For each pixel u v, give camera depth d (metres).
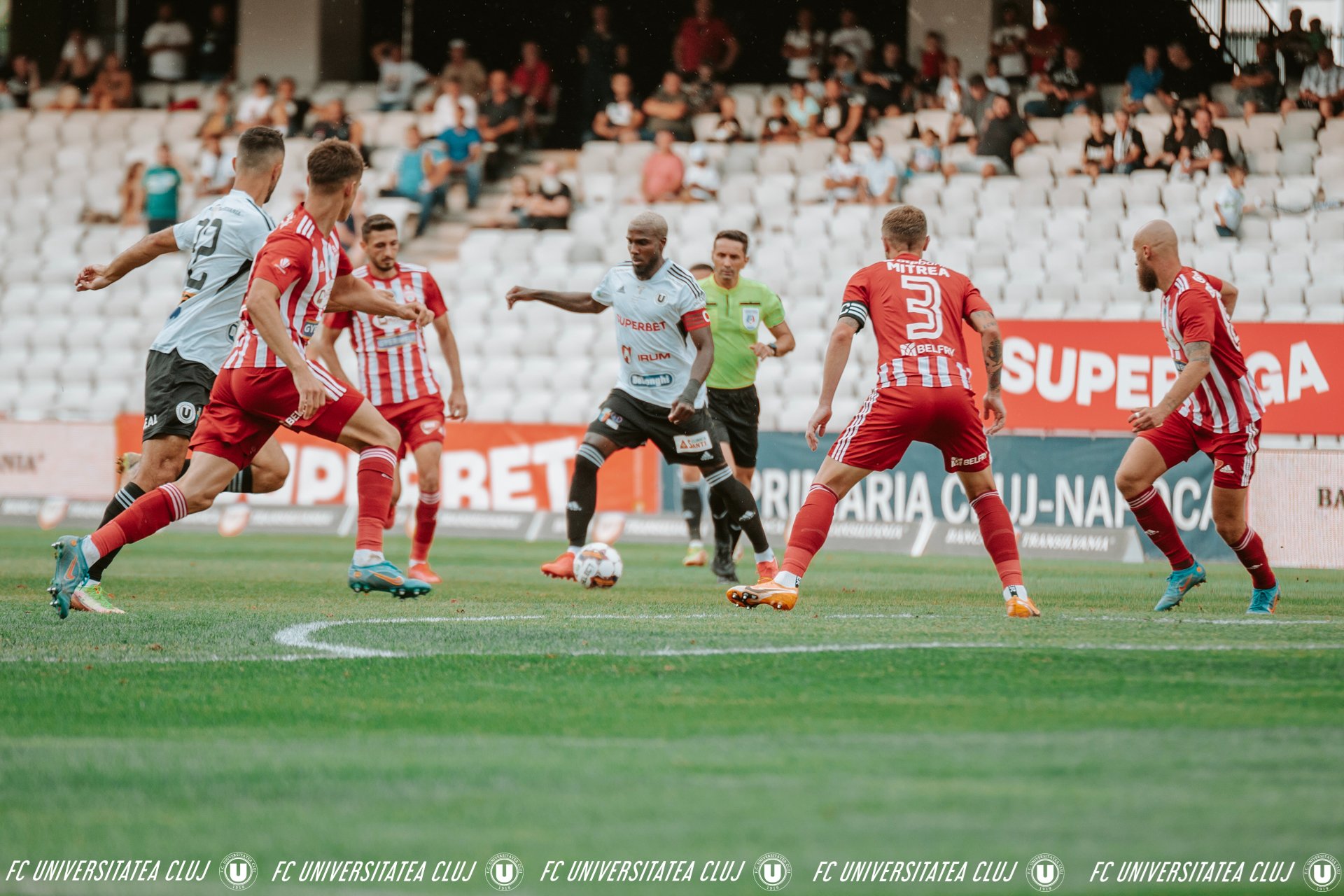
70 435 53.47
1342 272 59.97
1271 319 58.12
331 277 20.66
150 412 22.78
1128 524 44.31
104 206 75.88
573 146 89.25
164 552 41.34
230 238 22.62
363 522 22.17
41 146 79.19
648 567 37.31
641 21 88.94
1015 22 74.19
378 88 81.50
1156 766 10.56
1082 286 59.88
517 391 60.62
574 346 62.38
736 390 31.66
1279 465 42.12
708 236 67.81
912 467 46.31
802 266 64.06
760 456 47.69
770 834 8.80
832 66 77.12
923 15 76.19
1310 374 45.12
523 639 18.16
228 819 9.24
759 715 12.71
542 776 10.35
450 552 43.38
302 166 74.62
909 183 68.00
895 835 8.77
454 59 79.12
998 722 12.36
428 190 71.88
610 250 67.62
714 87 77.31
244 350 20.22
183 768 10.65
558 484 50.09
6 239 73.38
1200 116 66.31
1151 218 64.19
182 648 17.20
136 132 79.31
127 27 90.50
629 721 12.46
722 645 17.53
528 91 80.94
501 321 64.38
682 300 26.52
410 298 29.30
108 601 21.52
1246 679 14.89
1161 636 19.06
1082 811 9.28
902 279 21.38
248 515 52.66
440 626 19.86
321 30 83.44
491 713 12.88
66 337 67.06
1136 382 46.28
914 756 10.96
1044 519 45.19
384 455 22.09
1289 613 24.28
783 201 69.31
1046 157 68.50
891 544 46.22
